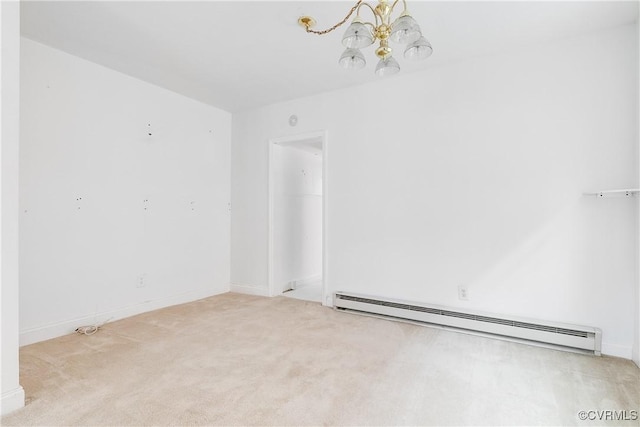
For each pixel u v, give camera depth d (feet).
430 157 10.37
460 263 9.89
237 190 14.70
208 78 11.18
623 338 7.95
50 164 9.14
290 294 14.21
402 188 10.84
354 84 11.64
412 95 10.69
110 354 7.97
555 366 7.39
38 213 8.91
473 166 9.73
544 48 8.82
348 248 11.82
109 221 10.49
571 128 8.51
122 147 10.84
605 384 6.60
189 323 10.28
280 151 14.30
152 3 7.16
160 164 12.00
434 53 9.36
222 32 8.34
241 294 14.20
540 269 8.83
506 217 9.27
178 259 12.62
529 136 8.99
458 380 6.75
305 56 9.59
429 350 8.25
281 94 12.61
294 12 7.48
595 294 8.22
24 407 5.73
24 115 8.64
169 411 5.66
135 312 11.14
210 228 13.92
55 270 9.23
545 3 7.08
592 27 8.04
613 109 8.07
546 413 5.64
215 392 6.27
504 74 9.32
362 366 7.36
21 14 7.55
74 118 9.63
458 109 9.95
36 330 8.80
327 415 5.57
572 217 8.48
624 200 7.94
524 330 8.64
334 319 10.69
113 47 9.11
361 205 11.58
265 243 13.92
